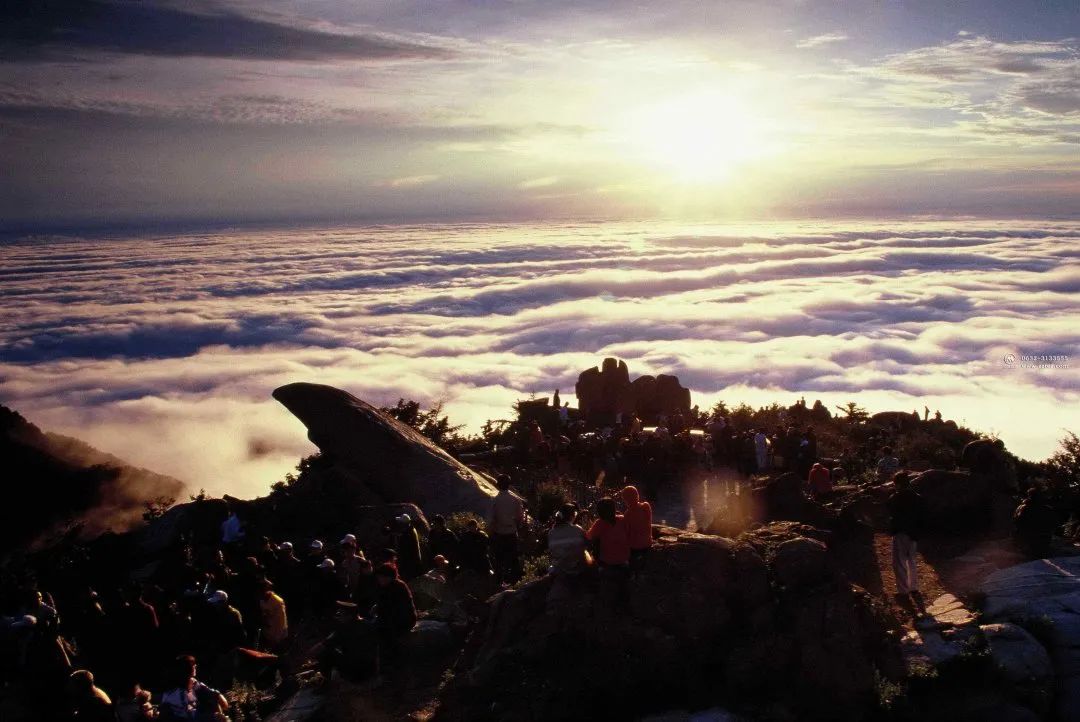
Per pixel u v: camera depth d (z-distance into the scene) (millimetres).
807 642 10070
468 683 10500
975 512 14953
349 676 11094
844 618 10227
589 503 20469
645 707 9984
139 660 12117
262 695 11797
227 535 16312
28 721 10367
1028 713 9773
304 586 14602
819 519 15008
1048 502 15797
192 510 18594
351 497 19391
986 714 9742
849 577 13047
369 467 20656
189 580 14125
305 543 17312
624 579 10734
